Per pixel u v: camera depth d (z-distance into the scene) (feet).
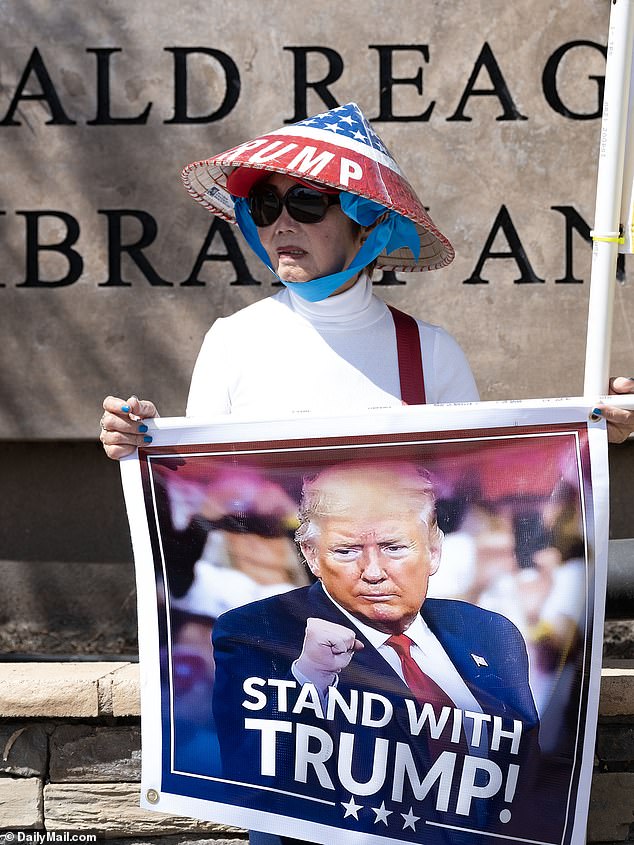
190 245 11.41
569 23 11.12
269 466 7.04
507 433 6.92
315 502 7.00
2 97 11.39
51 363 11.53
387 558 6.97
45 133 11.39
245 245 11.41
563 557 6.90
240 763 7.04
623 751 8.37
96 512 11.99
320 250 6.83
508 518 6.93
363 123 7.15
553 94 11.15
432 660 6.94
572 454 6.90
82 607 11.98
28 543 12.00
